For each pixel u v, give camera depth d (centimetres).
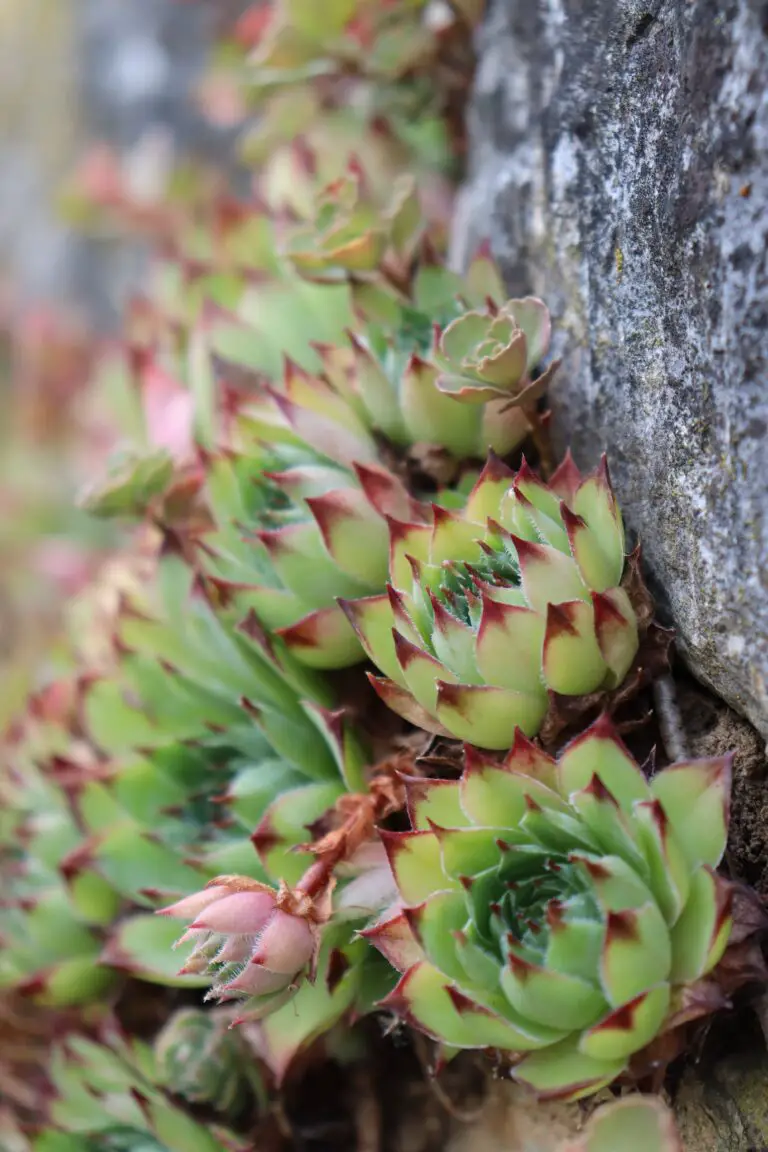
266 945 48
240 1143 53
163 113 109
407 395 54
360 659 54
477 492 51
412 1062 56
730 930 47
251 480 55
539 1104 53
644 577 52
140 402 63
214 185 95
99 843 55
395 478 53
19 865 60
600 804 47
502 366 52
